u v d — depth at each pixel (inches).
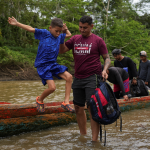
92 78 124.8
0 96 306.0
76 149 113.0
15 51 960.3
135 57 896.9
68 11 860.0
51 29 129.8
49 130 150.7
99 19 1056.8
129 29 914.1
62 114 161.0
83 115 138.0
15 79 676.1
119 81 188.1
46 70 127.0
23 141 126.6
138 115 193.2
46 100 273.4
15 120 138.8
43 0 1115.3
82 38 128.2
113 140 127.7
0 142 125.0
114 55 212.5
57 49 131.8
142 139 129.4
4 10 1131.3
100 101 117.4
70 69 828.6
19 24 124.0
